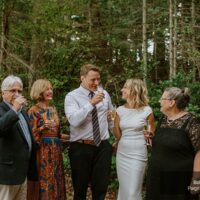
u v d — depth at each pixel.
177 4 13.97
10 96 4.65
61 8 11.67
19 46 11.47
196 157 4.45
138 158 5.47
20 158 4.62
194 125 4.49
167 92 4.68
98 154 5.54
